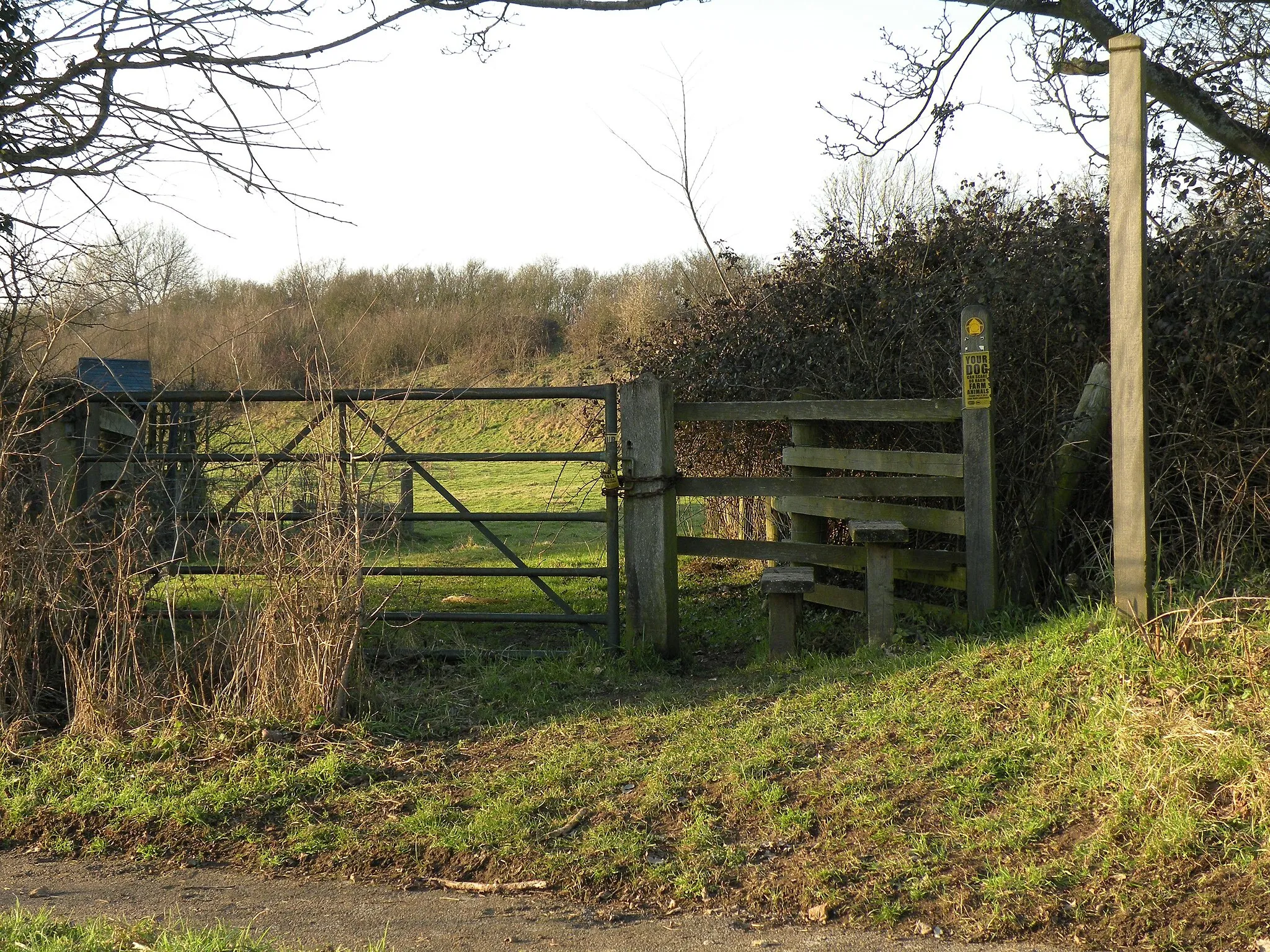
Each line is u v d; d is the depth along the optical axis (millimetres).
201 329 18281
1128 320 5195
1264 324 6566
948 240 9344
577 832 4488
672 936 3705
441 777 5125
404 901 4055
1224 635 4918
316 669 5711
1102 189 8727
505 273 35625
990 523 6570
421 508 19312
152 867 4410
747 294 10805
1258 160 6305
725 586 10148
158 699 5676
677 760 5023
